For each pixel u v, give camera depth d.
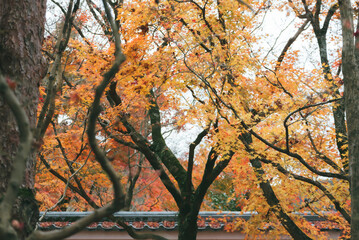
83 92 8.01
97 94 2.67
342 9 6.75
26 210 4.09
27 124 2.06
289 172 8.73
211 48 8.79
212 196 17.11
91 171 11.94
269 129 8.66
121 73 7.91
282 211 9.42
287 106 8.38
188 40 8.70
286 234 10.05
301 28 9.98
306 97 8.37
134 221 10.96
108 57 8.02
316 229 10.31
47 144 9.33
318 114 8.59
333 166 8.98
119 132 9.48
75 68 9.36
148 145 10.38
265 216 10.04
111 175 2.50
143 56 8.30
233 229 10.38
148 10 7.89
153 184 16.30
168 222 10.99
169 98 9.03
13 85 2.12
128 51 7.80
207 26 8.50
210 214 11.34
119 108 8.57
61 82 4.96
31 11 4.68
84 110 9.07
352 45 6.66
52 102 4.62
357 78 6.59
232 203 17.02
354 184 6.39
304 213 11.39
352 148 6.50
